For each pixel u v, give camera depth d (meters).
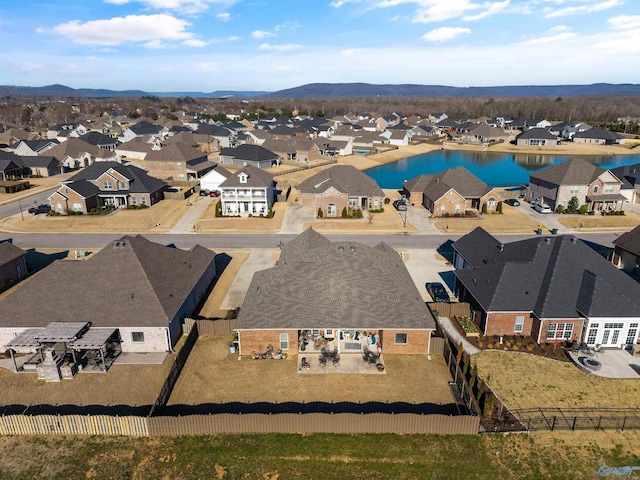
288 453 24.77
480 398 28.97
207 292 45.03
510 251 41.69
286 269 36.25
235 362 33.19
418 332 33.53
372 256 39.16
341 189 72.25
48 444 25.50
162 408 28.12
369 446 25.31
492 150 157.25
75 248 59.22
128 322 33.38
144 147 130.00
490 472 23.59
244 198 74.12
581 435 26.17
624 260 51.62
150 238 62.91
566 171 76.44
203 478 23.19
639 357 33.47
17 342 30.73
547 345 35.25
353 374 31.66
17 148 122.56
